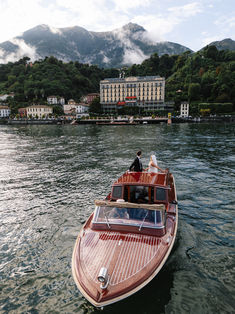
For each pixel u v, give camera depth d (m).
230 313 5.88
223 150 30.19
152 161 11.52
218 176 17.58
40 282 7.06
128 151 30.66
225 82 151.75
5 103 185.38
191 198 13.30
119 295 5.23
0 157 27.66
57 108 165.62
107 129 83.81
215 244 8.80
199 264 7.66
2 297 6.55
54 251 8.52
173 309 5.99
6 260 8.09
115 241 6.64
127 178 9.14
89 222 7.96
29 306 6.24
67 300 6.40
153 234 6.90
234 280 6.97
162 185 8.47
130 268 5.80
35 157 27.42
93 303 5.18
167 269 7.41
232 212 11.49
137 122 122.00
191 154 27.50
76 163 23.44
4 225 10.50
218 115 134.38
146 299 6.28
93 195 13.97
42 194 14.38
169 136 51.25
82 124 131.88
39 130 85.38
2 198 13.81
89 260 6.12
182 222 10.50
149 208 7.29
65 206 12.42
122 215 7.34
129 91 165.38
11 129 94.81
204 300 6.25
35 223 10.62
